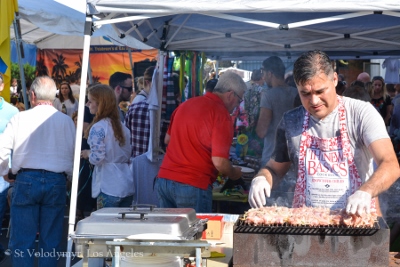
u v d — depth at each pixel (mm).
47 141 4281
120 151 4605
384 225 2246
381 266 2125
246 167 5375
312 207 2590
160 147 5727
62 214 4434
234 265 2186
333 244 2146
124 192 4566
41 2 6422
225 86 4109
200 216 3195
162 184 4195
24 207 4262
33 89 4355
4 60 4484
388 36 5605
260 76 5430
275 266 2170
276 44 5609
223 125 4047
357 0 3113
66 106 8727
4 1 4441
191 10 3240
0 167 4332
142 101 6227
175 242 2121
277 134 2855
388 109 7293
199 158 4090
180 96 5926
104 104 4555
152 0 3285
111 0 3348
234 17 3350
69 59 9875
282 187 3840
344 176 2660
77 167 3494
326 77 2533
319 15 4977
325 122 2678
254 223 2250
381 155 2488
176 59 5902
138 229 2230
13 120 4289
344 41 5785
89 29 3428
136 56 10070
